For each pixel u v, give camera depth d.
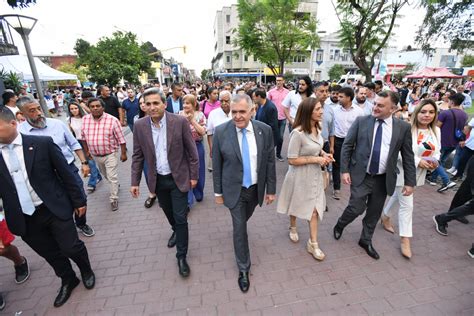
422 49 12.60
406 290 2.58
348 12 8.72
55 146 2.29
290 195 3.11
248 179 2.60
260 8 18.94
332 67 40.81
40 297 2.62
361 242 3.21
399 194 3.12
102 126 4.24
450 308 2.37
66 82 35.03
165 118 2.70
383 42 8.55
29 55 6.15
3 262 3.18
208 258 3.13
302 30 20.02
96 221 4.11
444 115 5.38
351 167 3.04
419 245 3.29
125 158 4.61
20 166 2.13
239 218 2.61
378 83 5.65
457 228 3.66
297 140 2.84
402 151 2.83
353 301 2.46
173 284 2.73
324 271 2.86
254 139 2.55
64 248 2.43
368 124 2.86
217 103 5.92
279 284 2.69
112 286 2.72
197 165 2.87
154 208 4.52
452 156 7.37
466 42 11.33
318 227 3.73
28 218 2.27
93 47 26.06
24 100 3.15
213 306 2.45
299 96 5.59
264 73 38.19
